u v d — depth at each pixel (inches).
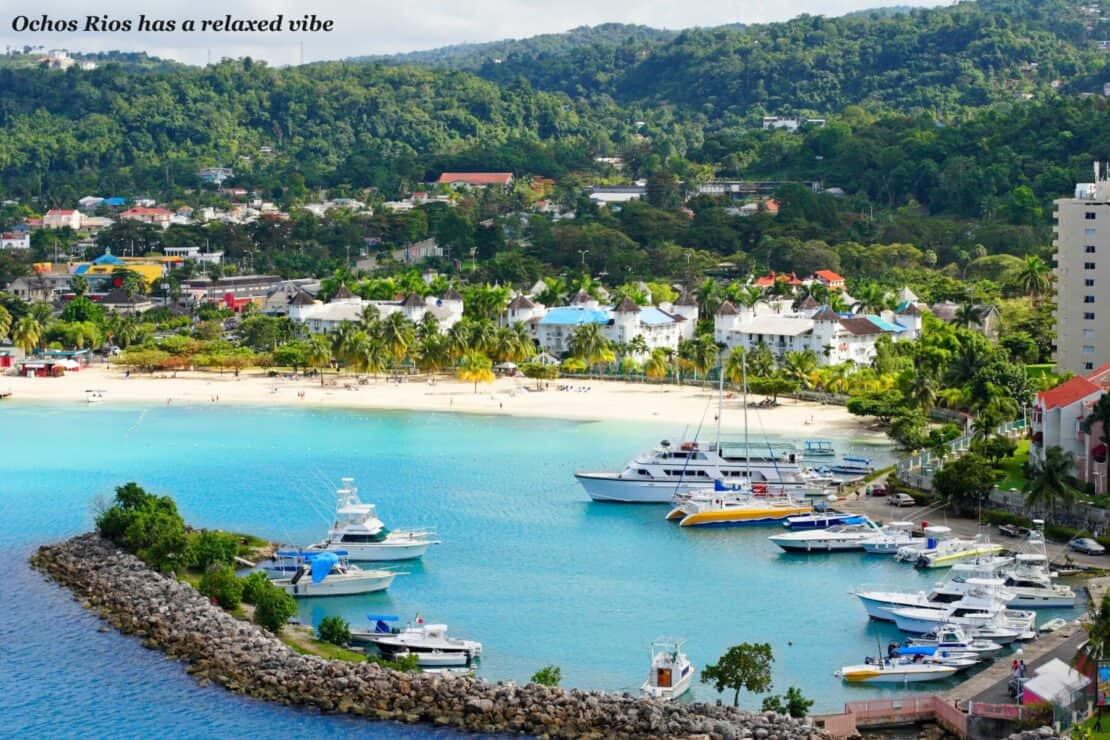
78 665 6614.2
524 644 6929.1
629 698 5910.4
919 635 7037.4
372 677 6225.4
